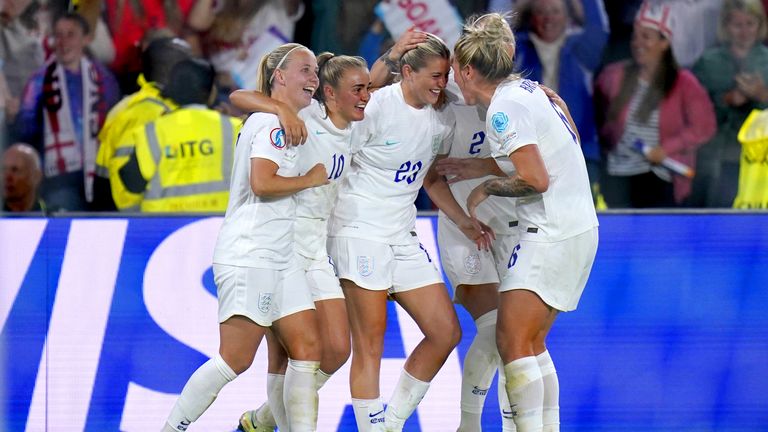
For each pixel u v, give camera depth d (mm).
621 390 16125
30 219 16266
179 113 18672
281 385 14305
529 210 13117
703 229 16844
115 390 15555
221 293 13055
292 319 13227
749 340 16484
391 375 15977
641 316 16422
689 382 16250
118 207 18781
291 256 13375
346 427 15641
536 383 12969
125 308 15969
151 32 18797
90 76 18703
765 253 16812
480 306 14852
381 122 13648
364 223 14023
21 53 18547
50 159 18734
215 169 18672
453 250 14977
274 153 12633
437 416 15789
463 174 14422
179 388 15680
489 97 13227
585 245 13094
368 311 13961
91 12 18625
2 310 15727
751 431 16141
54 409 15391
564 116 13422
